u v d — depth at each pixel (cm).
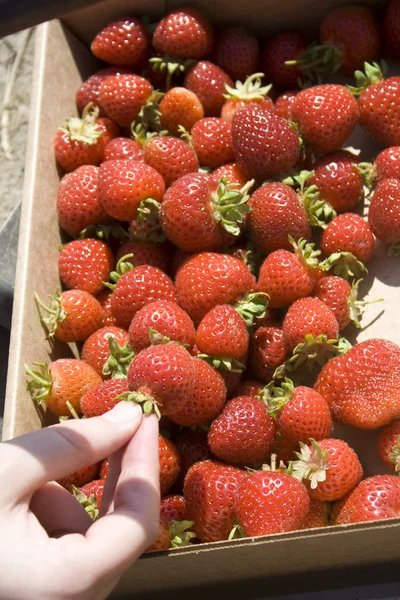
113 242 42
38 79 43
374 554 31
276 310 38
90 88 45
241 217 37
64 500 28
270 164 38
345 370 34
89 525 28
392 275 38
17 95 64
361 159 41
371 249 38
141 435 28
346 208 40
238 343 34
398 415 34
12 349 37
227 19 45
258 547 29
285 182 38
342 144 40
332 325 35
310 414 33
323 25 42
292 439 33
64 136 43
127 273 38
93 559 25
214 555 30
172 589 34
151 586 33
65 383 37
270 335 37
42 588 25
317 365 37
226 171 40
